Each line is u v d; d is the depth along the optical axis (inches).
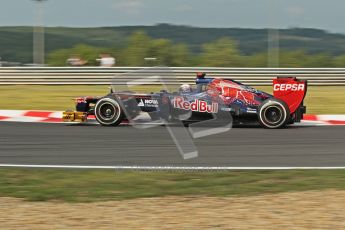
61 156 622.8
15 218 376.2
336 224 361.4
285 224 361.7
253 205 411.5
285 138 757.3
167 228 353.7
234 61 2085.4
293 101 863.7
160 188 470.9
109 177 514.6
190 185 482.3
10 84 1457.9
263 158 616.7
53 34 5019.7
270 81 1512.1
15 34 4670.3
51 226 357.7
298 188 469.4
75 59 1971.0
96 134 780.6
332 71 1571.1
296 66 2096.5
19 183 487.2
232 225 359.9
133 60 2155.5
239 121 852.6
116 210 398.0
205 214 386.0
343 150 669.3
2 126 860.0
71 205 413.1
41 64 1711.4
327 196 438.9
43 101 1192.8
